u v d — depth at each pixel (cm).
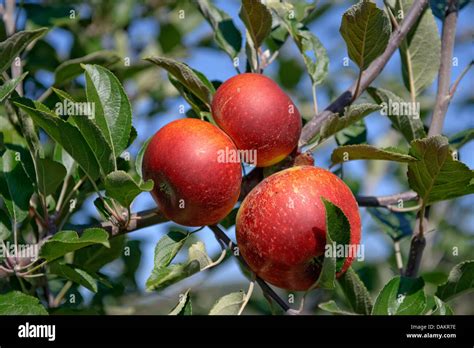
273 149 306
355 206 298
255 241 288
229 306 302
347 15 326
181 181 285
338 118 323
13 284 389
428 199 355
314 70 387
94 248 416
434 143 315
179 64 327
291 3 438
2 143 368
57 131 301
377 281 580
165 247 302
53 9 480
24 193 340
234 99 303
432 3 457
